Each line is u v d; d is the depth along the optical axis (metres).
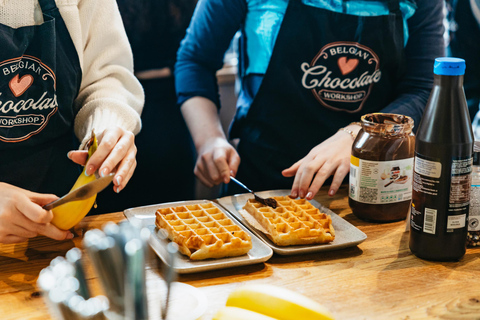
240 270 1.05
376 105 1.84
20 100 1.31
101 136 1.19
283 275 1.03
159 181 2.61
